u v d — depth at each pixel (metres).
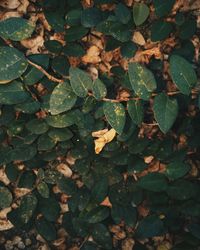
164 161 0.99
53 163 0.99
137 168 0.98
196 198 1.00
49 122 0.94
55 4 0.95
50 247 1.01
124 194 1.00
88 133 0.96
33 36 0.96
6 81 0.90
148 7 0.96
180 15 0.96
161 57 0.98
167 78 0.98
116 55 0.97
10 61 0.89
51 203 1.00
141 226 0.99
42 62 0.94
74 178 0.99
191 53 0.97
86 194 0.99
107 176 0.99
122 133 0.96
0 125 0.97
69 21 0.95
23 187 0.98
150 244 1.02
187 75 0.88
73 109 0.95
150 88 0.89
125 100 0.92
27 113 0.96
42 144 0.96
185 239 1.01
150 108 0.98
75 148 0.98
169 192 0.98
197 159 1.00
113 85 0.98
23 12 0.96
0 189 0.98
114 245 1.02
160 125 0.88
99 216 0.99
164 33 0.96
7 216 0.99
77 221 1.00
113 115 0.89
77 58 0.97
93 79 0.98
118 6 0.94
